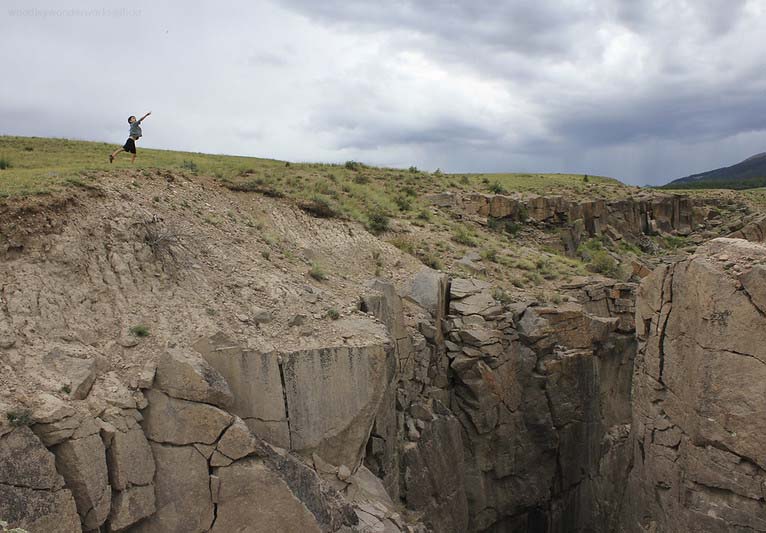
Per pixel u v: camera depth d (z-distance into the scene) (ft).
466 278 98.12
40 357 38.63
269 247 71.72
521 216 165.37
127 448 37.86
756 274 46.75
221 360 45.47
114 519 36.60
